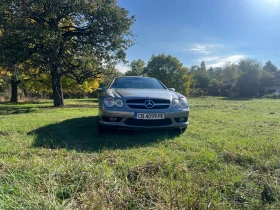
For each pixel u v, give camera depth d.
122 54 12.36
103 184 1.77
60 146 3.09
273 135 4.05
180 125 3.96
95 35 11.73
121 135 3.85
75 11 10.80
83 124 4.97
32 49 10.98
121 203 1.55
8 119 5.61
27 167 2.04
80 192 1.71
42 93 29.91
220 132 4.27
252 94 35.22
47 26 10.64
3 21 9.97
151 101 3.76
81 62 12.88
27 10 10.35
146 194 1.70
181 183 1.87
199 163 2.39
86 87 20.72
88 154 2.74
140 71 39.88
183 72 34.16
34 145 3.07
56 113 7.62
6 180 1.78
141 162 2.34
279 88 36.38
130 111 3.69
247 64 36.41
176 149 3.05
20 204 1.45
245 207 1.61
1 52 10.12
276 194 1.75
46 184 1.74
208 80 51.06
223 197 1.70
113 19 11.40
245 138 3.74
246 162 2.47
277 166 2.35
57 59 11.02
